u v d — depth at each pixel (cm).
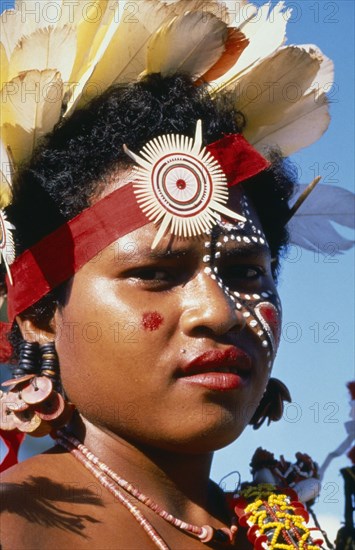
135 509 252
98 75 276
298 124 304
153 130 270
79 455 258
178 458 262
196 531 259
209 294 254
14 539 235
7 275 273
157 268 256
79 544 242
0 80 274
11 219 274
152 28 274
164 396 251
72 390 259
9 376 319
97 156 266
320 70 304
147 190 259
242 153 271
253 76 292
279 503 271
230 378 253
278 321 272
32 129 272
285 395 294
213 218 261
